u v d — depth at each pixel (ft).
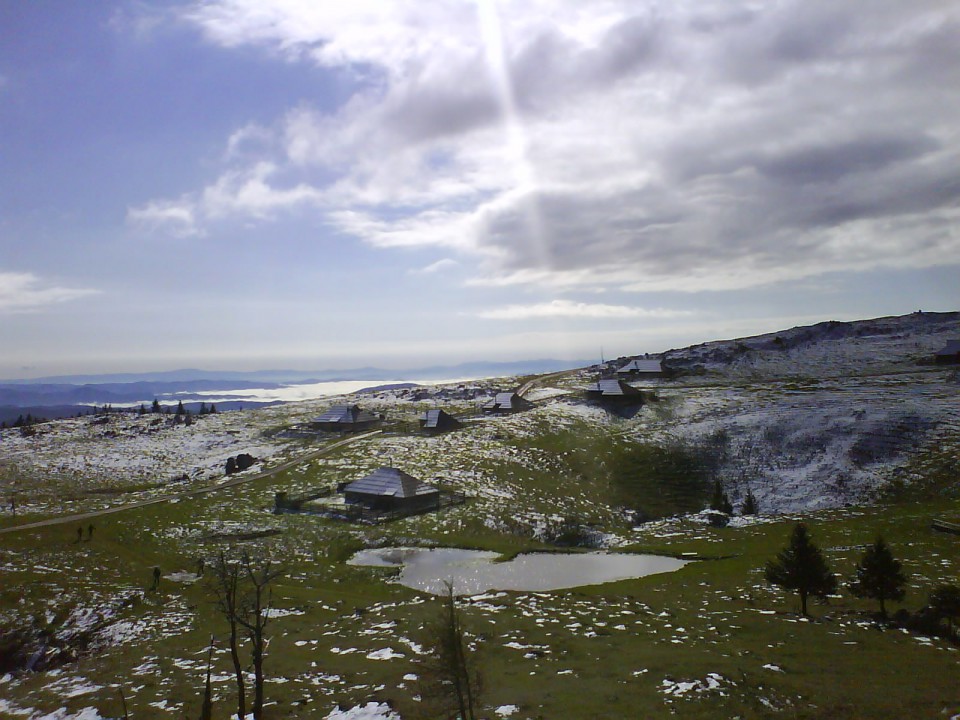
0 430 476.95
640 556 182.80
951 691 72.90
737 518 231.71
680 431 334.44
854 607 122.21
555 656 93.50
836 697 72.08
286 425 447.83
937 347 489.67
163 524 220.64
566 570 169.17
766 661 87.56
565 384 523.29
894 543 173.06
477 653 96.73
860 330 588.09
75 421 504.43
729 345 591.37
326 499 252.21
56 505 259.19
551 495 258.37
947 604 102.83
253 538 202.80
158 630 132.87
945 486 233.76
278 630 124.77
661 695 74.33
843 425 306.14
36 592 152.15
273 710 82.02
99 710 90.22
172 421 488.85
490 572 167.63
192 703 88.38
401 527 214.07
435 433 369.30
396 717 75.20
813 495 251.19
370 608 135.74
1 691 109.09
